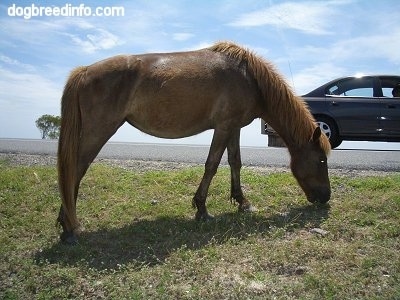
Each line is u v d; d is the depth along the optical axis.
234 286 4.45
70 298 4.49
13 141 15.59
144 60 6.20
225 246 5.46
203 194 6.53
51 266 5.10
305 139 6.95
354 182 7.95
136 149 13.17
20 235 6.26
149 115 6.20
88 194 7.79
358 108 11.94
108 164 9.92
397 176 8.35
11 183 8.17
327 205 7.00
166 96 6.14
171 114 6.23
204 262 5.01
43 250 5.63
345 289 4.30
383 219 6.30
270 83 6.70
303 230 6.06
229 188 7.88
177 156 11.43
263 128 12.20
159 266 5.02
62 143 5.80
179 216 6.83
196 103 6.26
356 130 12.02
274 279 4.58
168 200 7.51
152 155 11.62
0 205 7.27
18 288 4.67
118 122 6.05
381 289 4.30
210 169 6.50
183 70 6.21
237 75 6.48
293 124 6.89
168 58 6.30
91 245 5.80
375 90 12.09
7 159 10.70
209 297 4.25
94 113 5.87
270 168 9.55
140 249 5.64
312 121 7.10
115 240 5.97
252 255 5.17
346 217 6.38
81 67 6.02
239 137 7.04
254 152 12.31
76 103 5.84
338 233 5.82
